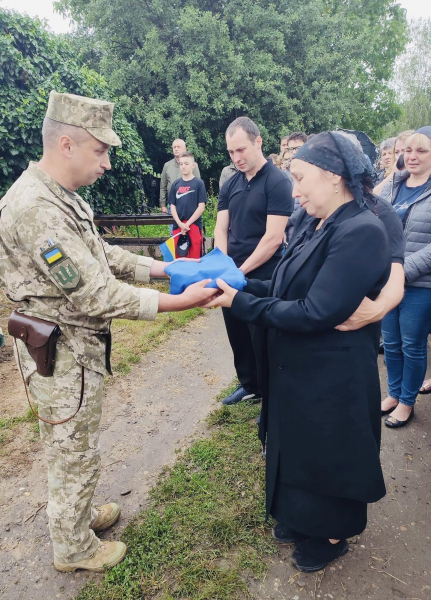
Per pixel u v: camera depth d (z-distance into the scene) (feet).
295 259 5.64
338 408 5.41
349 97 52.47
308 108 43.88
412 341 9.41
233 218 9.83
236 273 6.01
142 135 40.45
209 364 13.19
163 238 21.99
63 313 5.46
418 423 10.12
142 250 22.11
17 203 5.07
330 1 55.62
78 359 5.58
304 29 42.47
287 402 5.70
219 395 11.26
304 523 5.88
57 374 5.56
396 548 6.89
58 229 5.05
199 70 38.81
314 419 5.51
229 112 40.04
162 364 13.17
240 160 8.99
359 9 59.47
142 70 38.73
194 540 6.88
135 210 31.14
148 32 38.19
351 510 5.87
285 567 6.53
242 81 39.14
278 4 41.45
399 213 9.91
